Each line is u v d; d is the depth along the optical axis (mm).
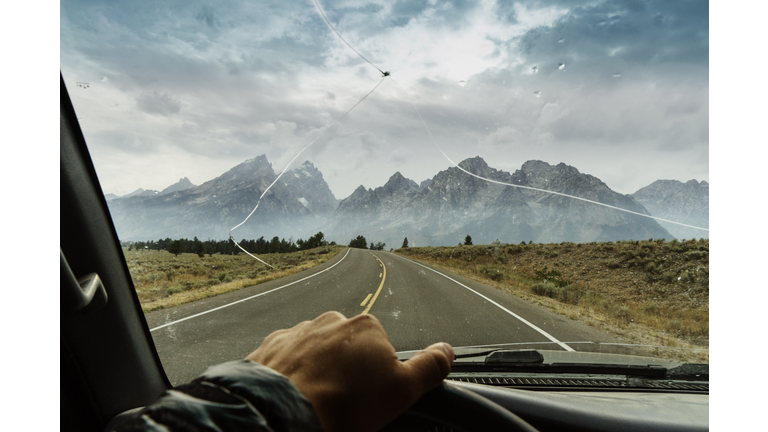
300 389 462
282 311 7016
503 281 15961
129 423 312
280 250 46531
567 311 8469
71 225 1102
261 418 342
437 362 619
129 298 1342
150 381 1435
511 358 2221
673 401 1658
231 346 4383
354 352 522
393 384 536
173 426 294
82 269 1147
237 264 23297
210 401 334
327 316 594
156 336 4852
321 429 406
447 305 8117
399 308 7527
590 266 18688
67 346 1081
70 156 1076
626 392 1859
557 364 2209
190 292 9812
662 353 3883
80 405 1138
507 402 1354
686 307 10844
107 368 1238
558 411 1347
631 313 9227
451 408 780
